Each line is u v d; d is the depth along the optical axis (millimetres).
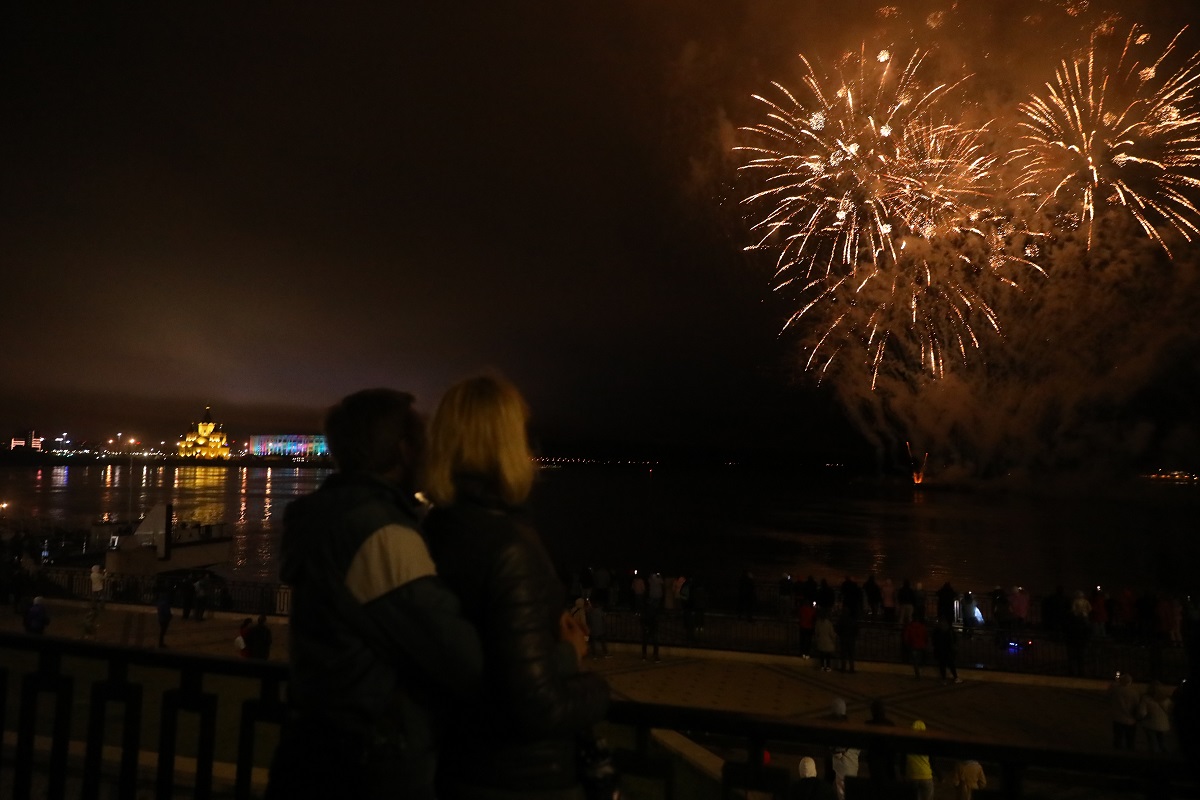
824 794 4973
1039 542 65188
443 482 2166
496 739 1979
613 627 22625
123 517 84938
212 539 36719
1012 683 17594
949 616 21484
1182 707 2188
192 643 20688
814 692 16750
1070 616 18328
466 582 1975
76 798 7207
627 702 2576
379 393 2334
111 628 22453
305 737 2059
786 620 22500
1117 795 6684
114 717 10734
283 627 22797
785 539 67188
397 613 1916
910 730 2389
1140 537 69375
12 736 6602
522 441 2191
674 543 63281
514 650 1874
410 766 1974
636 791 9188
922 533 73250
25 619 18062
